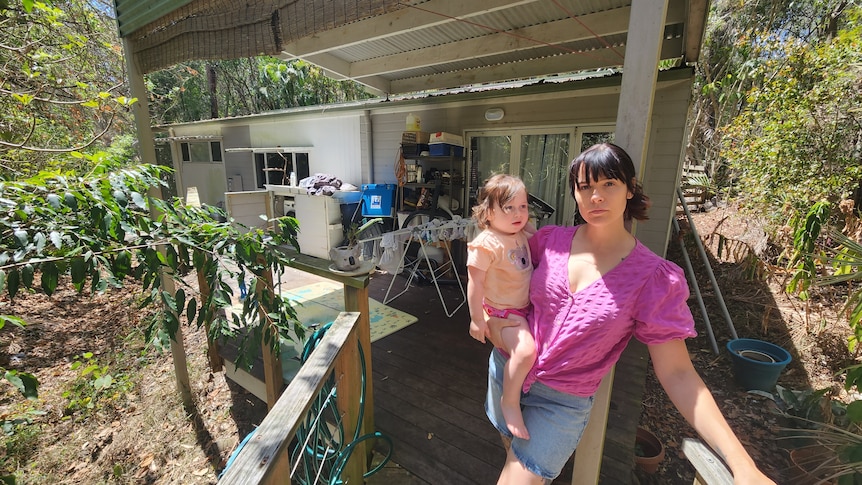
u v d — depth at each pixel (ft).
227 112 57.52
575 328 3.77
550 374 3.99
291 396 3.99
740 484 2.89
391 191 19.40
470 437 7.61
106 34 19.44
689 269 16.10
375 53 14.61
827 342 12.01
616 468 6.71
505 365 4.36
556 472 4.12
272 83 50.60
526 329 4.34
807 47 15.08
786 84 15.08
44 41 14.42
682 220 24.03
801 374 11.49
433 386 9.27
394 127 20.17
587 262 3.90
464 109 17.60
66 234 5.46
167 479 9.02
